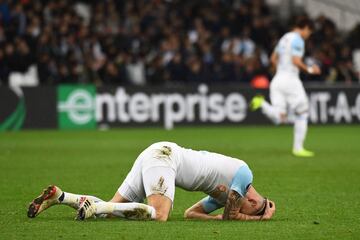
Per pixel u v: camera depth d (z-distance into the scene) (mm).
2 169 35188
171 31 70875
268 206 21359
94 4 74438
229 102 65500
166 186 20312
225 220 21141
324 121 67062
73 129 62312
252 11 75438
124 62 66812
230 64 68625
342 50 74062
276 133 58594
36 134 57312
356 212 23109
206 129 62656
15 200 25656
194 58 68062
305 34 42281
